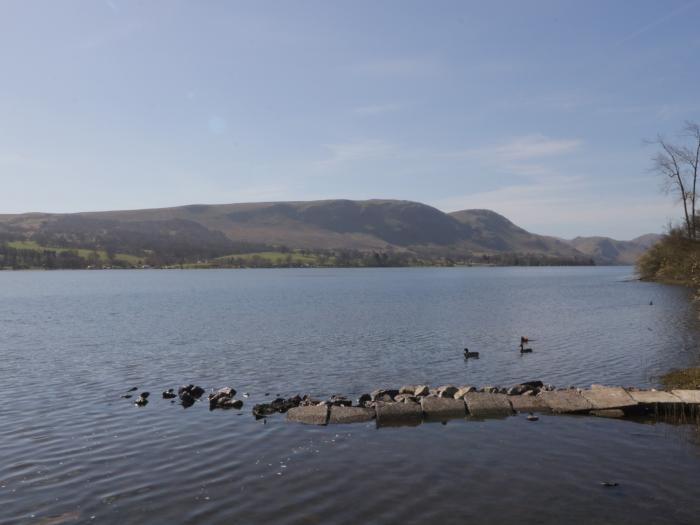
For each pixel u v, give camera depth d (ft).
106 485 40.34
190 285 409.69
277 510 36.04
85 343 115.03
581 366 85.35
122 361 93.86
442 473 41.81
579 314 167.02
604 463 43.21
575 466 42.73
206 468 43.52
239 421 56.54
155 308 205.98
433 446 47.83
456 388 66.23
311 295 282.77
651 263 334.85
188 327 143.43
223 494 38.63
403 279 520.01
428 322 151.84
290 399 63.36
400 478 40.98
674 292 235.81
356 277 582.76
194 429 53.93
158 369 86.79
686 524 33.40
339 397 65.31
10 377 80.28
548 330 130.11
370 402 61.62
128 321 159.84
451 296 265.54
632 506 35.81
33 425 55.72
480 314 173.68
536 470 42.09
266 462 44.65
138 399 65.16
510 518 34.47
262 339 119.75
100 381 77.56
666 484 39.09
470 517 34.68
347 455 45.98
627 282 361.92
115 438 51.34
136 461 45.19
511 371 83.30
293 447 48.16
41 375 81.82
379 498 37.63
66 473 42.65
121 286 394.11
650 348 99.25
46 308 207.72
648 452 45.52
